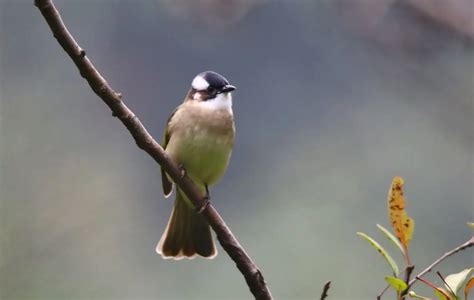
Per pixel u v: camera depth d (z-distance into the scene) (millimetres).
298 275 15172
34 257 10828
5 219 11070
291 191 17609
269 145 19094
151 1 20781
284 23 18375
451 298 4098
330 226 15961
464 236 14953
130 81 20891
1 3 17797
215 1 10555
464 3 9180
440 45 9383
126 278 13219
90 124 17016
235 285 14773
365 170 16562
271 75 19484
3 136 12688
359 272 14859
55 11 4297
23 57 17781
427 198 15336
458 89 9852
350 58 17938
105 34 20781
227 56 20156
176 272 14922
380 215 16078
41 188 11859
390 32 9562
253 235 16875
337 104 18047
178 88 20906
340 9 10016
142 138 4938
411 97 10445
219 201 18719
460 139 10055
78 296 11109
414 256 14664
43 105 13945
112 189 13914
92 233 11867
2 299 10367
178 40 20672
